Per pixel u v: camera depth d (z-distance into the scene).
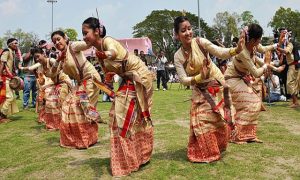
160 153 5.83
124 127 4.90
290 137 6.70
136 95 4.99
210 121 5.16
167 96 15.47
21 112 12.12
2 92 9.98
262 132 7.19
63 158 5.89
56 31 6.86
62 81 8.43
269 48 7.75
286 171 4.86
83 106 6.55
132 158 4.93
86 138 6.57
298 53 10.66
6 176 5.23
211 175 4.73
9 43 10.34
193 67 5.12
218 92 5.22
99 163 5.46
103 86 5.09
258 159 5.33
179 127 8.10
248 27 6.13
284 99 12.30
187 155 5.37
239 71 6.40
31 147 6.79
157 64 19.86
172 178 4.70
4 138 7.76
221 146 5.39
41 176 5.09
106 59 4.94
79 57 6.63
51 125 8.64
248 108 6.29
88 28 5.02
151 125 5.26
